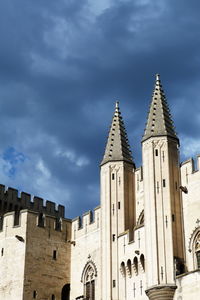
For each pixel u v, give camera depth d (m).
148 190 62.69
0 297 71.38
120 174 69.88
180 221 61.22
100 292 67.19
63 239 75.38
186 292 55.94
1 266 73.06
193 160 62.75
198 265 58.91
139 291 62.41
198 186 61.16
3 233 74.94
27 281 70.69
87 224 74.38
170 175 62.56
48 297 71.56
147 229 61.38
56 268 73.38
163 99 67.75
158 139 64.12
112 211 68.50
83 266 72.50
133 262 63.78
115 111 75.19
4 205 90.75
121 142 72.19
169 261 58.81
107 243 67.31
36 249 72.88
